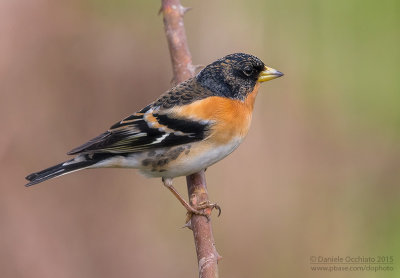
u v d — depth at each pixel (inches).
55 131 502.6
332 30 498.0
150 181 511.5
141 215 506.0
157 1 520.1
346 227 484.4
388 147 494.6
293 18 497.4
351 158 494.9
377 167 494.6
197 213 301.6
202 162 317.4
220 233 482.9
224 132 314.8
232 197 486.3
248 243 482.0
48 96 502.6
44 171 312.3
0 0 494.0
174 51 353.1
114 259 495.8
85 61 510.3
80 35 510.3
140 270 495.5
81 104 508.4
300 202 487.5
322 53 497.4
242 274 479.2
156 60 518.3
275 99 495.8
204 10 503.5
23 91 498.3
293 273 480.4
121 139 314.0
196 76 335.3
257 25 499.5
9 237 482.0
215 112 314.0
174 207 505.4
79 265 489.1
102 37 513.7
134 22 517.7
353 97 498.3
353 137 496.1
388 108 498.0
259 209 486.0
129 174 512.4
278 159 491.2
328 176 494.6
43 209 492.4
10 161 491.5
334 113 497.0
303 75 497.0
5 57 494.3
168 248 500.1
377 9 498.3
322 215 486.3
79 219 498.3
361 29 497.0
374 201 490.9
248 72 329.1
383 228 484.4
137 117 320.8
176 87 331.6
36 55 501.0
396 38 499.2
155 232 503.5
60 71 506.0
